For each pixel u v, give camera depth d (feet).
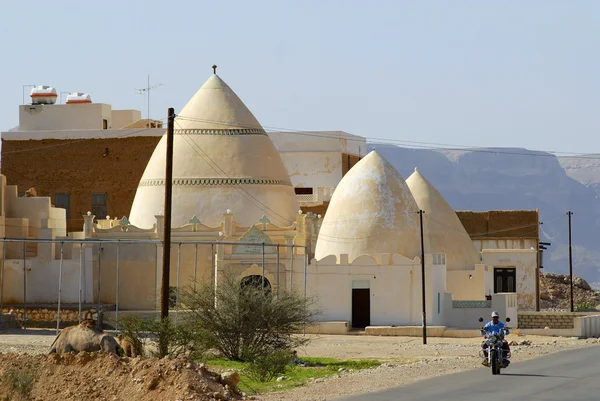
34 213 193.88
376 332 180.14
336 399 85.71
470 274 207.31
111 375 90.63
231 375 92.07
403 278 186.80
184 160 205.87
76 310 177.06
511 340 164.86
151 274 193.77
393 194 194.49
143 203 206.90
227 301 130.00
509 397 84.94
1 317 167.12
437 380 100.58
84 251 188.55
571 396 85.51
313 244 203.92
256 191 204.95
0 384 91.50
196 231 193.98
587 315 195.00
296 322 133.18
